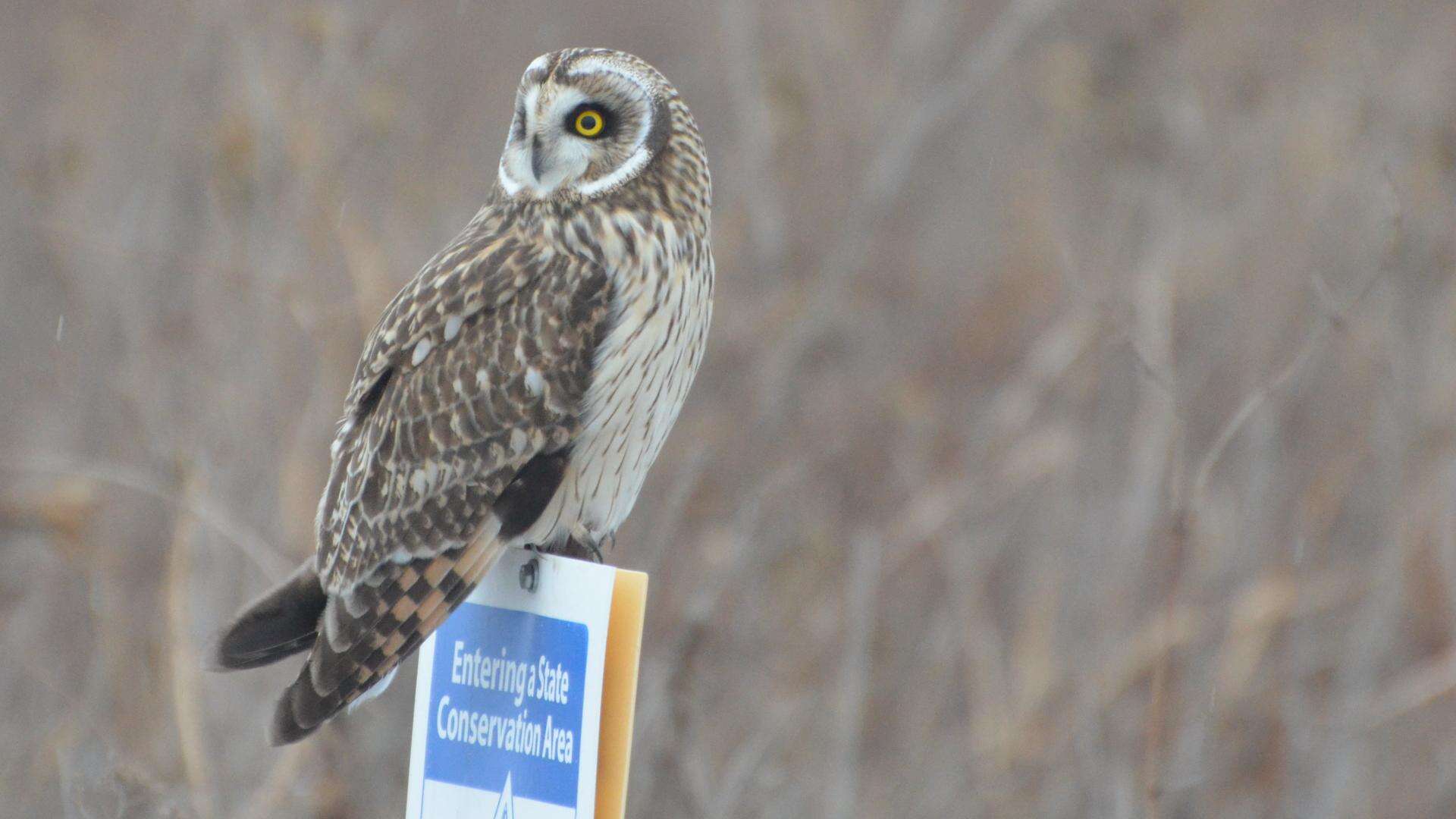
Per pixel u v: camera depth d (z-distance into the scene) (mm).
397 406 7781
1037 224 16797
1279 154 15992
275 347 12758
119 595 12055
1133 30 17547
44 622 12219
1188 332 14445
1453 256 14531
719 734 11633
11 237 14883
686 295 7957
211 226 13695
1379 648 12523
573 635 6039
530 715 6121
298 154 13359
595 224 7840
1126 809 10609
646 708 10812
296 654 7602
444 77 15984
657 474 12969
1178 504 9352
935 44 18562
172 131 14836
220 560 11578
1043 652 12359
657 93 8023
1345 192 15398
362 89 13930
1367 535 13578
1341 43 17109
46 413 14047
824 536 13094
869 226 15797
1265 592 12477
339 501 7691
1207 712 11336
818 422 14766
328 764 10930
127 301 13773
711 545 12336
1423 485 12977
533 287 7816
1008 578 13930
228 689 11391
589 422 7758
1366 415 13438
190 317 13930
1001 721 12102
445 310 7859
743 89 16531
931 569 13492
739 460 13695
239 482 12258
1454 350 13672
